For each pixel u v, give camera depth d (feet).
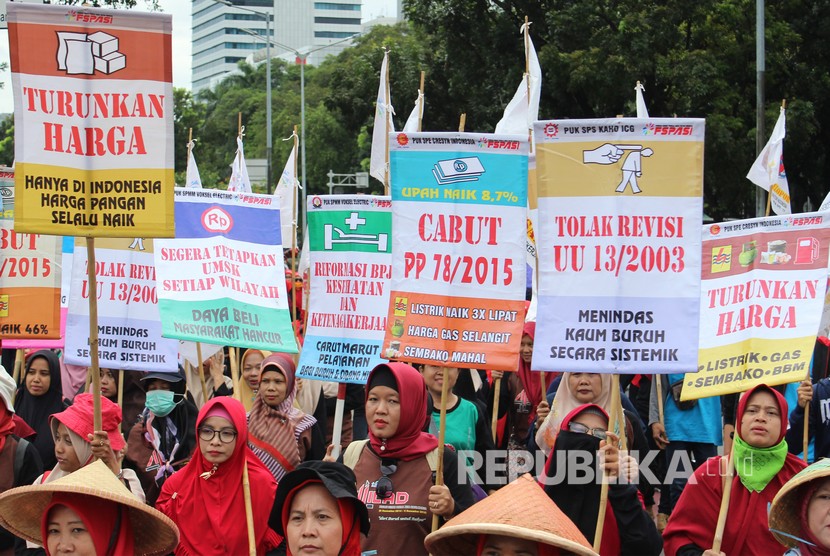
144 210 21.50
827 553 18.12
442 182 23.17
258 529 22.63
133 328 29.27
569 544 14.15
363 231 29.63
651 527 21.62
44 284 28.63
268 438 27.14
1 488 24.66
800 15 100.01
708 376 26.04
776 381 25.44
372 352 29.30
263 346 28.99
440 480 21.45
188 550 22.29
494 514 14.76
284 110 277.85
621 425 22.81
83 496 17.48
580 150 21.58
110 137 21.49
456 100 109.29
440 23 104.27
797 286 25.88
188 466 22.88
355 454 22.89
